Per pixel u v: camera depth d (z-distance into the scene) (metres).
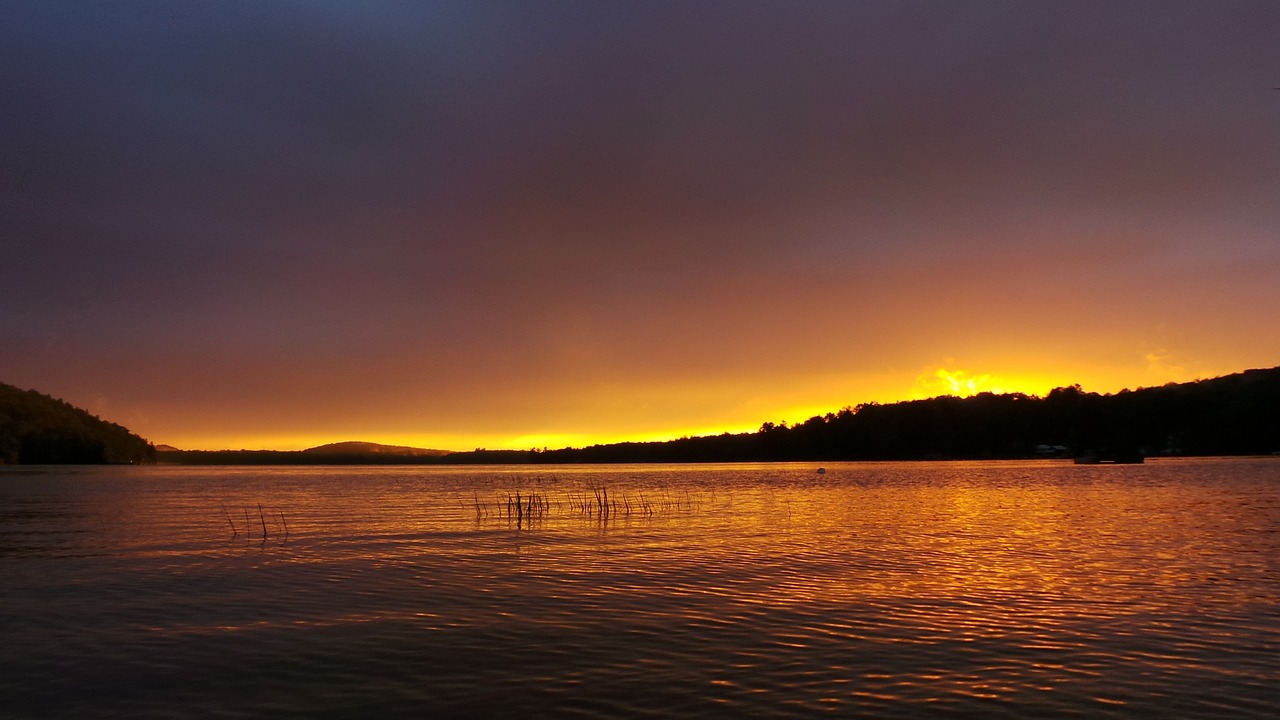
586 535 48.03
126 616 25.05
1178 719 15.80
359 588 29.69
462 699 17.23
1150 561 35.50
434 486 120.25
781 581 31.02
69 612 25.62
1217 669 18.92
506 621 24.11
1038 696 17.14
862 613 25.06
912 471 163.88
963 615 24.72
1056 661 19.66
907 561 36.31
